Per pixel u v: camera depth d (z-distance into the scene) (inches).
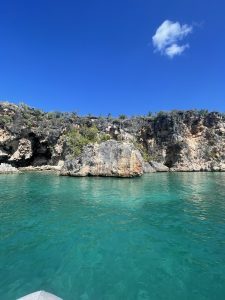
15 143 2409.0
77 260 357.1
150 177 1567.4
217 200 782.5
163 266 339.9
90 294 277.3
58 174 1692.9
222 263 348.5
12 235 455.2
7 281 301.4
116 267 337.7
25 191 941.8
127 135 2635.3
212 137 2672.2
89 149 1509.6
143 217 579.2
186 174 1919.3
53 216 584.4
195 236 453.4
